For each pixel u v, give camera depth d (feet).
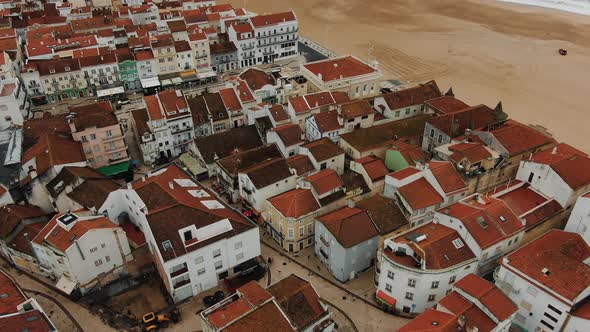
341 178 288.10
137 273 252.62
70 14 615.57
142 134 348.79
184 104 353.72
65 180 278.05
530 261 210.79
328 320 204.23
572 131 417.49
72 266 228.84
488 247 220.23
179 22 557.33
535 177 273.54
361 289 246.68
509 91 498.28
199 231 232.32
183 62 488.44
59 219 239.30
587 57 587.68
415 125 354.54
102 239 236.02
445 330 177.58
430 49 624.59
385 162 322.75
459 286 197.98
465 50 619.67
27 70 434.30
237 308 195.83
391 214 252.21
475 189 287.28
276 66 544.62
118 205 271.90
